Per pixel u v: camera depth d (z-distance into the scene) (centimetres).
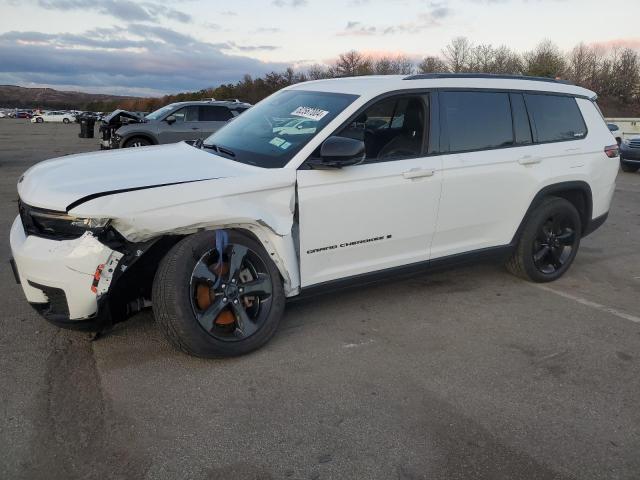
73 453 257
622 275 550
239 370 336
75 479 241
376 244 399
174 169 346
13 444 262
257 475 247
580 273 553
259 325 352
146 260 334
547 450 269
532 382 333
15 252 321
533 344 385
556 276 516
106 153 405
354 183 378
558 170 486
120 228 305
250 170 351
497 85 462
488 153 445
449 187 423
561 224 508
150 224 308
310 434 276
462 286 499
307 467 253
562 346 383
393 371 341
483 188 443
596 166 515
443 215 427
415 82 417
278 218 352
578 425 290
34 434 270
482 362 357
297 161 361
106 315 322
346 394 313
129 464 251
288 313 426
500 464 258
